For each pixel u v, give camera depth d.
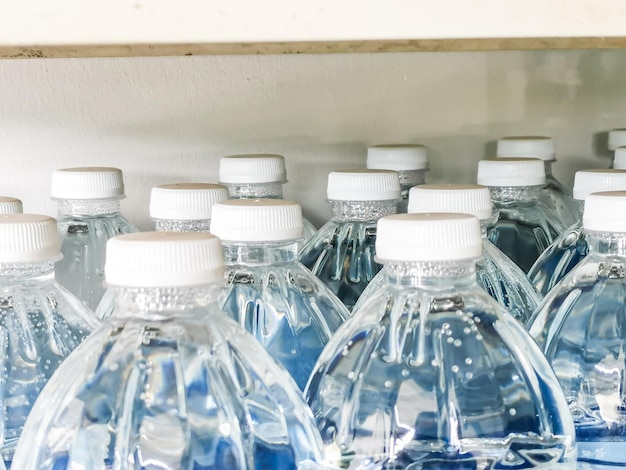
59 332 0.60
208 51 0.36
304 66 0.96
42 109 0.86
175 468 0.49
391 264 0.52
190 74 0.91
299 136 0.97
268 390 0.51
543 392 0.56
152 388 0.49
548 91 1.11
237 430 0.50
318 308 0.65
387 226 0.51
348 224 0.80
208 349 0.49
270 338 0.63
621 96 1.15
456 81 1.05
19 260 0.54
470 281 0.56
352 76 0.99
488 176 0.86
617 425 0.60
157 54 0.37
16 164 0.86
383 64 1.00
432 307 0.56
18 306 0.59
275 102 0.95
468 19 0.36
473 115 1.07
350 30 0.35
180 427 0.49
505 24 0.37
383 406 0.55
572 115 1.13
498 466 0.54
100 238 0.80
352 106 0.99
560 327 0.64
